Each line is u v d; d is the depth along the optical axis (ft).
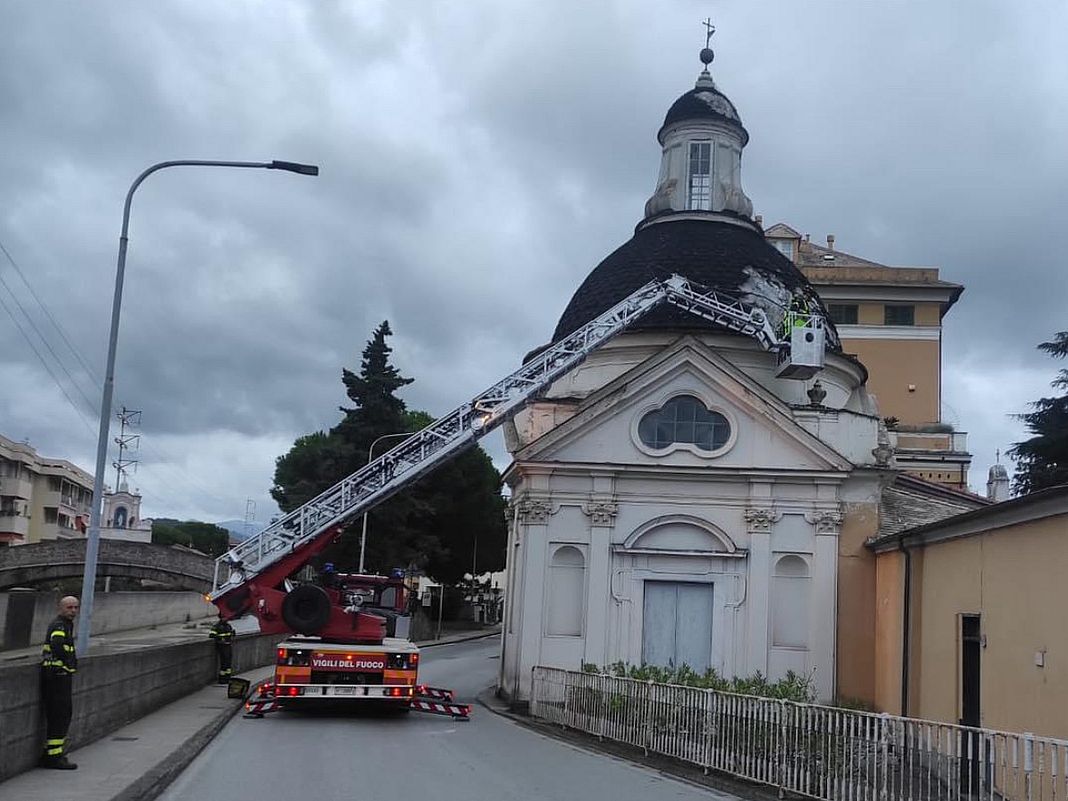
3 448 265.54
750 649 83.46
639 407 87.35
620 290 97.50
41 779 37.60
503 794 39.45
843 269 177.99
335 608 70.23
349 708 74.23
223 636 87.35
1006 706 51.57
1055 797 29.63
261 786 39.88
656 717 52.65
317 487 172.86
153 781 37.96
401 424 178.29
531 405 92.79
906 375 174.91
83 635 61.67
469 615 275.80
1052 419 142.82
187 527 400.06
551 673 70.18
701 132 109.29
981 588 56.24
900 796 35.58
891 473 84.99
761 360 93.91
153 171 66.08
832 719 39.06
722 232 102.73
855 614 83.46
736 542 85.40
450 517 215.10
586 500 86.07
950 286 174.40
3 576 167.73
